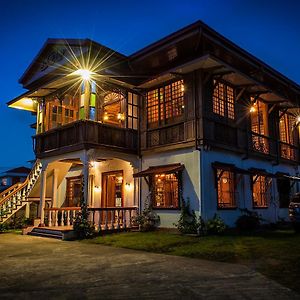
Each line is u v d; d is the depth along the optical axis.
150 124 14.77
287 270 6.64
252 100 16.03
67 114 15.09
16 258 8.33
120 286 5.53
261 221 15.32
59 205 18.73
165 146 13.77
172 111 13.93
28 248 10.09
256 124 16.66
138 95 15.23
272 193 16.78
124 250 9.52
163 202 13.78
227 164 13.66
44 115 15.66
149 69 15.28
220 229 12.04
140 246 10.02
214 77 13.38
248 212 14.08
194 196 12.57
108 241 11.23
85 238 12.26
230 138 14.00
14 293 5.17
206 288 5.39
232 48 13.84
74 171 18.33
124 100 14.95
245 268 6.89
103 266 7.20
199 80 12.88
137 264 7.40
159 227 13.59
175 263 7.49
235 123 14.48
